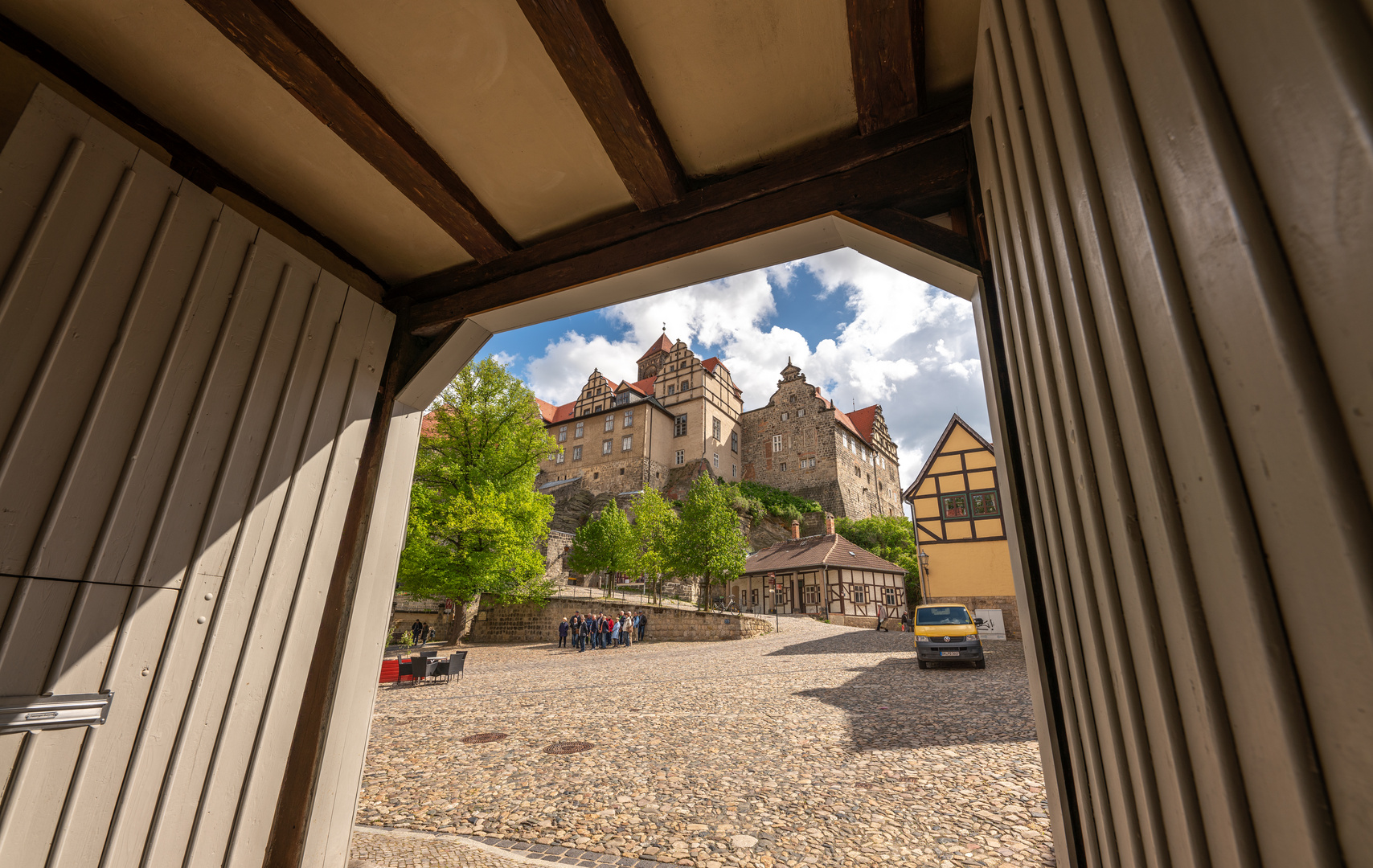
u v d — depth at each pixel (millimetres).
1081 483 950
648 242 2617
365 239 2984
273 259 2469
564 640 18938
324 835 2467
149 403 2006
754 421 54156
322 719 2514
